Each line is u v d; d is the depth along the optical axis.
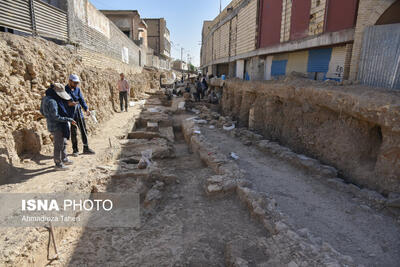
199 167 7.33
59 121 5.09
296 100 8.77
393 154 5.26
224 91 17.39
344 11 8.12
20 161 5.23
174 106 18.02
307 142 8.05
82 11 10.33
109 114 10.88
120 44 17.34
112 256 3.77
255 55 14.94
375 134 6.14
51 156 5.94
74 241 4.05
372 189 5.64
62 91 5.12
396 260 3.66
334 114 7.18
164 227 4.46
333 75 9.12
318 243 3.66
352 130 6.45
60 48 7.70
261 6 14.20
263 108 11.08
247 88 12.95
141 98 18.91
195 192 5.69
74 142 6.10
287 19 11.45
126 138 9.35
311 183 6.17
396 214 4.71
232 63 20.81
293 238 3.59
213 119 14.29
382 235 4.22
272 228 4.07
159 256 3.77
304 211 4.91
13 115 5.11
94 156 6.32
